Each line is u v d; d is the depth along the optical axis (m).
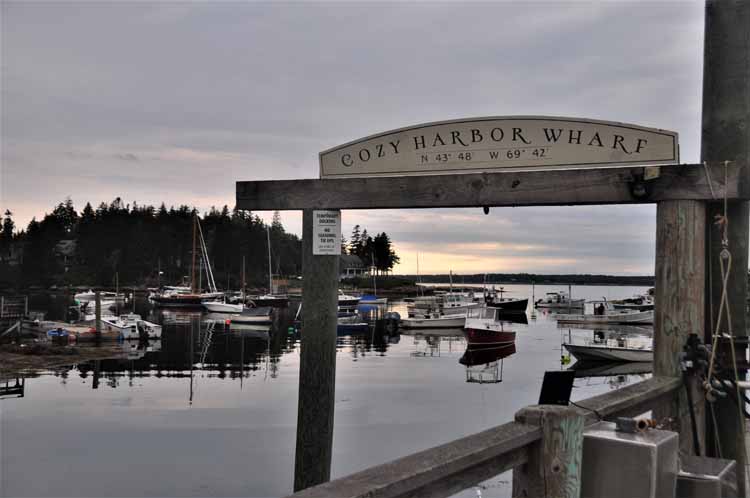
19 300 61.12
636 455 2.47
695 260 4.18
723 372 4.04
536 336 47.16
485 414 19.17
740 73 4.31
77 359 31.02
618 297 134.62
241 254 130.38
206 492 11.90
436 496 1.99
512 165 4.72
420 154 4.94
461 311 62.94
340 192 5.09
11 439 15.86
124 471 13.23
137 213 142.50
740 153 4.29
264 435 16.39
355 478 1.80
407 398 21.81
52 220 141.50
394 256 146.88
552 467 2.39
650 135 4.42
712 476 2.86
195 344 39.53
